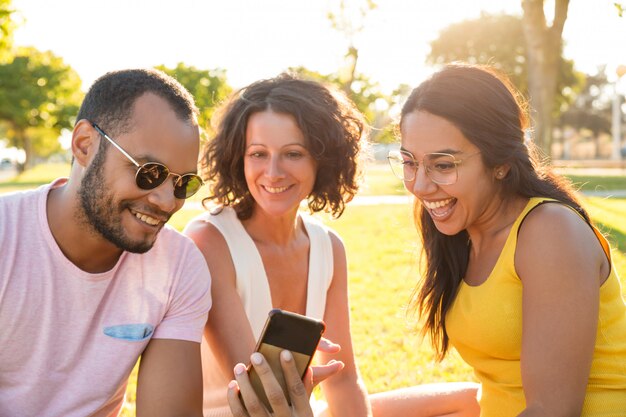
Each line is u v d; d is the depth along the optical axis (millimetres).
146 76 2379
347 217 15430
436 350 3156
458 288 2945
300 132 3037
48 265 2369
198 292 2650
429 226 3016
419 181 2771
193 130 2406
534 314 2547
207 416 3086
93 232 2373
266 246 3207
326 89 3211
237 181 3166
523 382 2561
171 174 2357
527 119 2885
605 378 2604
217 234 3121
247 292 3111
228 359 2990
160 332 2598
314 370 2520
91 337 2484
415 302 3207
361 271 8922
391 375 4871
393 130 3107
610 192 21469
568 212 2596
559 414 2467
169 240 2635
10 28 18375
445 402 3207
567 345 2480
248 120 3064
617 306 2646
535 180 2754
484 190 2742
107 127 2311
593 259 2537
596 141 81375
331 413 3221
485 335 2746
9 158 80562
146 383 2576
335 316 3373
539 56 22047
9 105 57156
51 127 60688
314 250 3309
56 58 60344
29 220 2375
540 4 21797
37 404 2455
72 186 2379
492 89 2711
